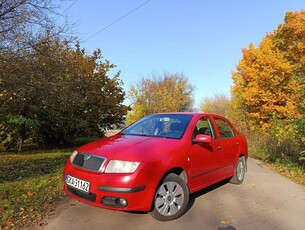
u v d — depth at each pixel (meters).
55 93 9.68
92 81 15.79
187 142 5.00
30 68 7.95
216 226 4.34
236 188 6.59
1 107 10.62
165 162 4.39
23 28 7.51
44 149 16.11
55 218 4.56
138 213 4.76
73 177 4.39
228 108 29.98
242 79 22.17
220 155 5.96
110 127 18.50
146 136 5.21
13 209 4.84
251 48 21.97
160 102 42.00
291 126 8.60
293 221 4.66
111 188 4.00
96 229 4.14
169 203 4.47
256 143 14.92
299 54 17.58
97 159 4.27
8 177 7.42
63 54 9.42
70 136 17.27
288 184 7.14
